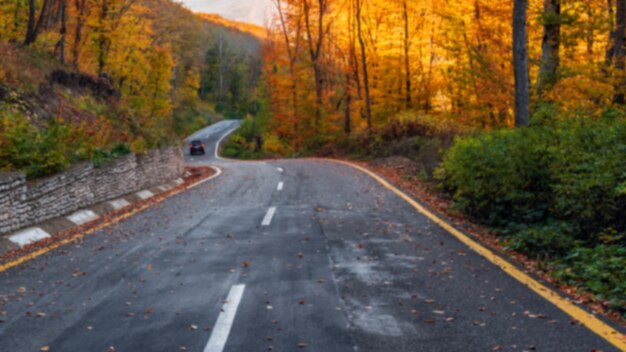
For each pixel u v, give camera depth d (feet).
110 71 139.23
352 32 108.88
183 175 77.71
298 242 28.07
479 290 18.70
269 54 143.84
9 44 70.79
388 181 54.39
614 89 47.16
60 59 91.20
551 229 25.05
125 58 138.41
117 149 52.80
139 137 61.57
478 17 67.97
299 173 68.80
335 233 30.09
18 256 26.96
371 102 110.73
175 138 76.95
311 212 37.93
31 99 62.64
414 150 72.64
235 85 431.43
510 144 29.86
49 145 39.52
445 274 20.95
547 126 30.53
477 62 63.00
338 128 130.21
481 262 22.61
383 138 86.94
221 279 21.35
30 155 37.24
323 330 15.35
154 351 14.23
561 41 48.65
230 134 254.88
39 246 29.58
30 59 73.97
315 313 16.85
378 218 34.37
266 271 22.35
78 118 68.74
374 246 26.45
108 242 30.07
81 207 40.63
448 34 71.51
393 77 105.91
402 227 31.09
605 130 23.04
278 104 139.95
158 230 33.37
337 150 110.11
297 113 135.33
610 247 20.70
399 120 85.35
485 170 30.71
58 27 114.52
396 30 102.37
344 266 22.74
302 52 138.31
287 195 48.08
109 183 46.32
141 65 146.20
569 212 25.08
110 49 126.82
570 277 19.70
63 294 20.03
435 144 59.77
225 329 15.69
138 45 133.08
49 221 35.29
